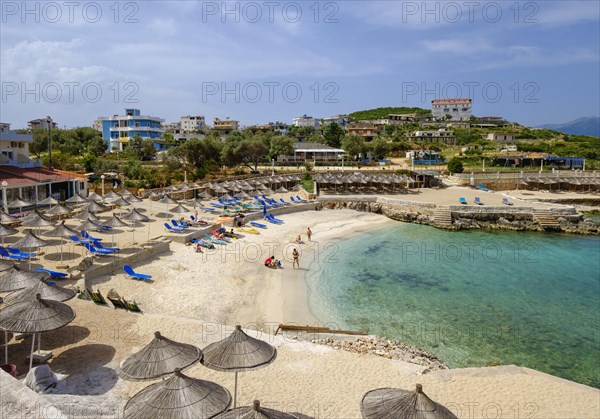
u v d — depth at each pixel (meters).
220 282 28.83
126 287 25.95
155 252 32.62
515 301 28.84
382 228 52.97
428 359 19.25
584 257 41.41
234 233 42.59
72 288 23.06
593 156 124.81
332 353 18.05
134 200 49.28
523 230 54.91
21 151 52.25
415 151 119.06
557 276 34.88
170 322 19.84
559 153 126.06
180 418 9.66
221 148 81.94
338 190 71.94
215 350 12.50
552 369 20.14
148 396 10.26
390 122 182.00
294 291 28.92
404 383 15.91
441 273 34.78
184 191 59.59
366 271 34.59
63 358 16.22
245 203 55.81
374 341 20.11
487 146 135.88
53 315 14.34
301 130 161.25
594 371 20.02
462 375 16.67
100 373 15.29
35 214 29.98
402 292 29.98
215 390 10.80
